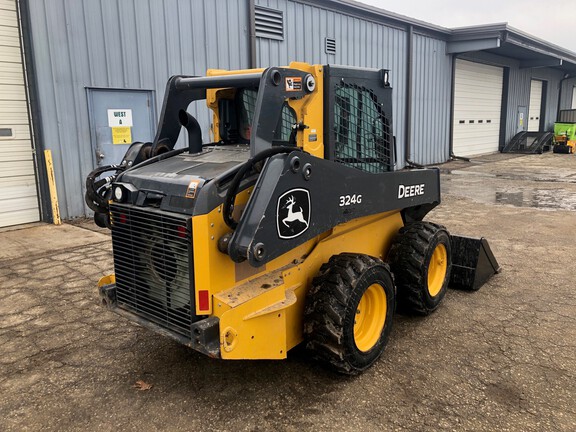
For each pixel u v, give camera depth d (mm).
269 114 2930
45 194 7707
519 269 5578
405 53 14836
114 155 8312
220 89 3699
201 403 3057
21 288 5035
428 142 16531
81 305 4598
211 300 2779
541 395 3096
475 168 15859
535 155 20266
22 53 7348
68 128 7758
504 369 3410
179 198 2842
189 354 3682
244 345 2787
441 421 2842
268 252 2699
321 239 3420
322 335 3133
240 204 2844
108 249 6336
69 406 3053
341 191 3242
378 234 4129
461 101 18453
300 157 2867
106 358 3641
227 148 3539
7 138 7457
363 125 3686
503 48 18375
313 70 3246
